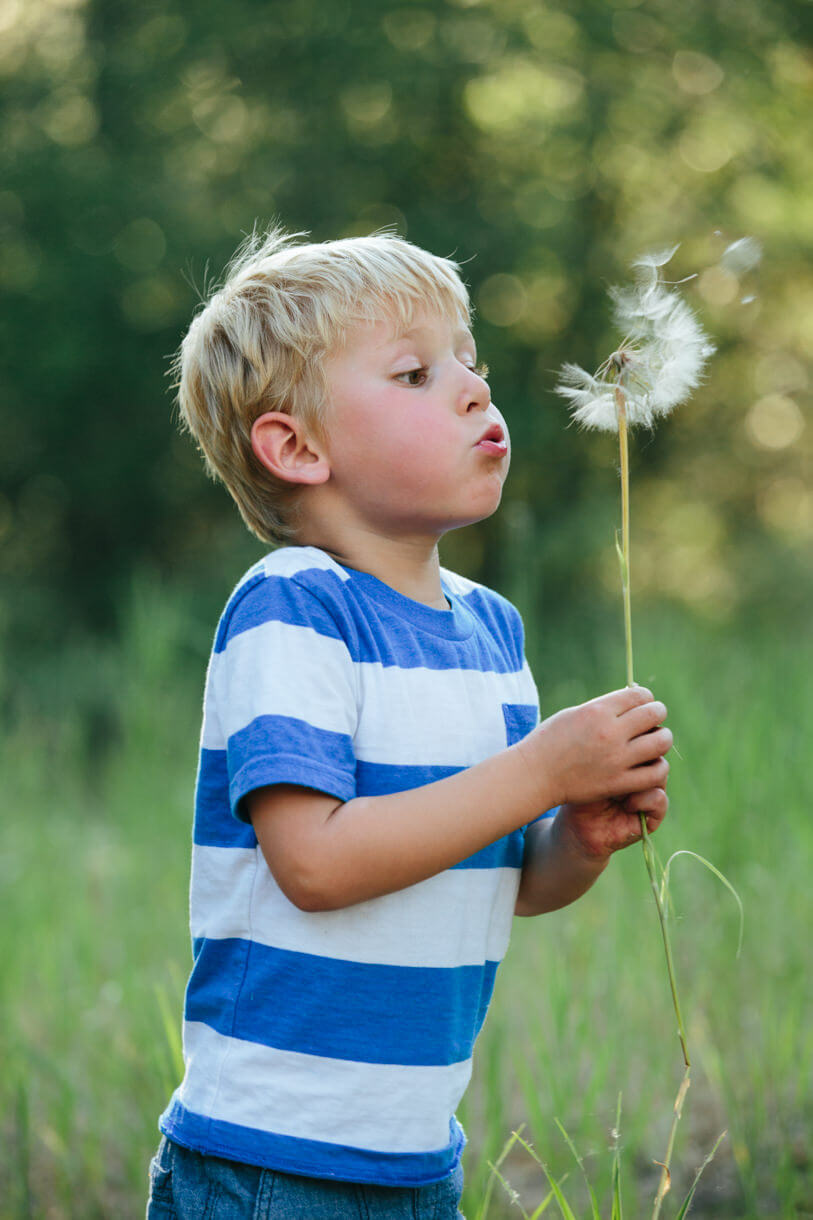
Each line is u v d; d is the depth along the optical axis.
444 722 1.52
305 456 1.60
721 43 13.82
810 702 4.50
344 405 1.57
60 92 14.47
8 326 13.98
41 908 4.34
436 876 1.51
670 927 3.63
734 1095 2.65
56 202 13.71
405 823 1.40
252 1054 1.47
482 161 14.60
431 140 14.41
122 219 13.79
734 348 14.28
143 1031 2.99
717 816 3.80
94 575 15.28
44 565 15.28
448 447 1.55
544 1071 2.70
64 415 14.49
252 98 14.27
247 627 1.49
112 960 4.01
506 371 14.37
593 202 14.53
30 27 14.78
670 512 15.33
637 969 3.31
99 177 13.69
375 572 1.60
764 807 3.88
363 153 14.08
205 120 14.43
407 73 13.75
